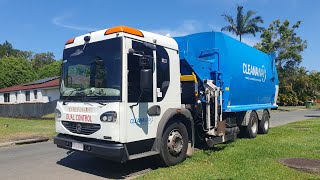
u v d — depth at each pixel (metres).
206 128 10.20
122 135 7.28
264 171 7.68
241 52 12.52
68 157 10.05
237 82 12.04
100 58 7.79
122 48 7.43
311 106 53.41
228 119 11.78
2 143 12.65
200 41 11.19
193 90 10.05
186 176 7.33
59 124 8.50
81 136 7.87
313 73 63.00
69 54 8.56
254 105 13.99
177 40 11.26
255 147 10.78
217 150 10.33
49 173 8.13
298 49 48.88
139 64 7.57
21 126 19.20
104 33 7.82
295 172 7.64
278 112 38.62
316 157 9.29
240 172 7.57
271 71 15.93
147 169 8.41
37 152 11.14
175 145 8.54
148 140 8.00
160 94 8.26
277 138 13.14
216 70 10.89
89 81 7.92
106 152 7.31
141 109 7.72
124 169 8.43
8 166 8.98
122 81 7.34
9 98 42.88
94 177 7.73
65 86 8.52
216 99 10.37
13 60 55.44
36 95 36.41
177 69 8.87
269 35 48.12
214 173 7.55
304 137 13.27
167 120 8.22
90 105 7.69
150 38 8.13
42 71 64.44
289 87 52.12
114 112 7.29
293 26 48.47
